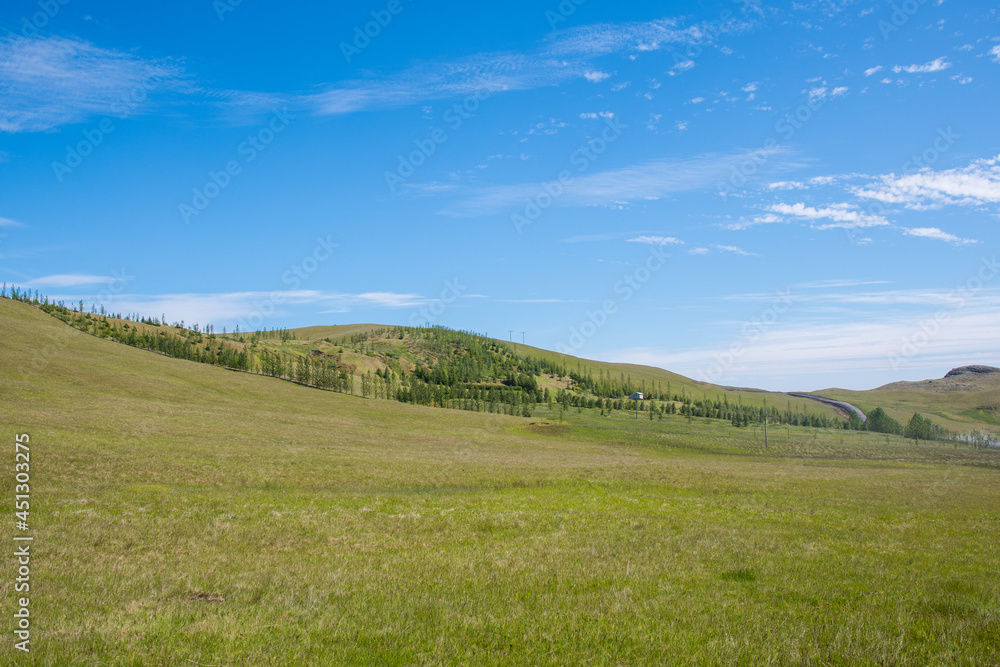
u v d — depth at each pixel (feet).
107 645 28.91
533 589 46.11
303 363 547.49
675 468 183.52
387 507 88.94
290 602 38.68
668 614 39.88
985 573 56.08
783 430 469.98
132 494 84.94
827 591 47.09
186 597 39.42
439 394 571.69
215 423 218.79
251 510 79.10
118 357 377.50
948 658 32.27
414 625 35.19
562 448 303.89
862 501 113.50
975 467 271.08
